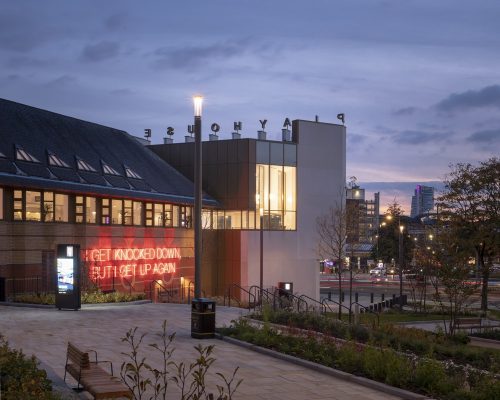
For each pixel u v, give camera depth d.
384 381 14.71
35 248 37.34
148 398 12.41
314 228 59.28
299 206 58.41
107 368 15.36
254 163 55.59
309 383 14.70
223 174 56.34
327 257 60.44
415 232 113.19
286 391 13.84
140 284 46.44
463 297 26.89
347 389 14.21
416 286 55.72
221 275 55.31
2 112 41.38
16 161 36.84
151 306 31.73
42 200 38.09
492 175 49.53
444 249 33.62
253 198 55.31
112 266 43.59
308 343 18.56
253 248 55.12
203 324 20.86
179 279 51.28
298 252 58.22
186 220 52.69
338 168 61.16
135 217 46.50
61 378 13.79
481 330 32.44
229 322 25.88
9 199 35.88
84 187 39.44
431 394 13.66
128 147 53.88
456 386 14.05
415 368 14.95
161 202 48.44
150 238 47.84
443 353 20.11
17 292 35.78
